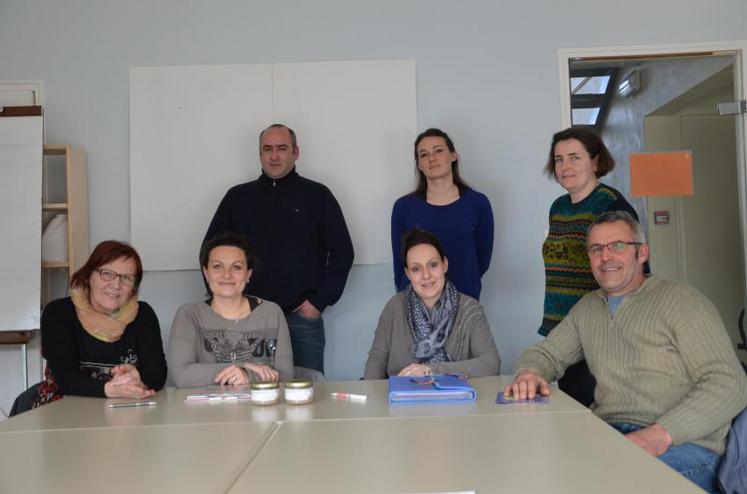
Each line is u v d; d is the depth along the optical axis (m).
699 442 1.74
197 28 3.91
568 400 1.80
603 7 3.87
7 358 3.82
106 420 1.71
